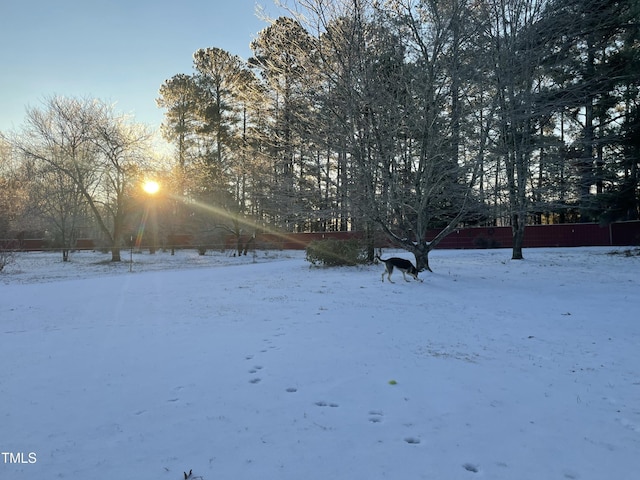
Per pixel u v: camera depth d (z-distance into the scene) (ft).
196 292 41.19
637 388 15.44
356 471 9.78
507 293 38.14
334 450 10.74
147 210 122.72
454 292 38.83
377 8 46.73
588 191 75.66
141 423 12.31
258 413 12.99
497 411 13.30
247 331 23.88
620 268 53.57
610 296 35.78
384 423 12.34
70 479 9.45
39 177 101.35
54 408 13.42
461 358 18.99
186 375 16.55
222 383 15.62
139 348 20.63
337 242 64.80
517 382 15.96
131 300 36.96
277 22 48.21
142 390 14.97
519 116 45.78
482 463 10.21
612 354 19.72
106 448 10.85
